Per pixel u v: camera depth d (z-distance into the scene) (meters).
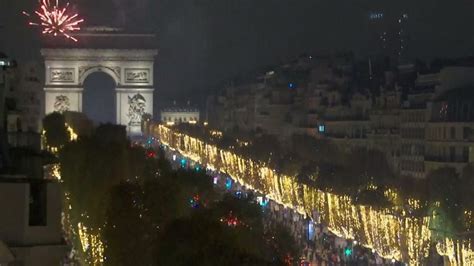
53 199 138.38
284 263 184.75
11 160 189.62
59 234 138.00
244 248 187.62
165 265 178.88
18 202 134.75
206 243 175.00
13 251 133.25
